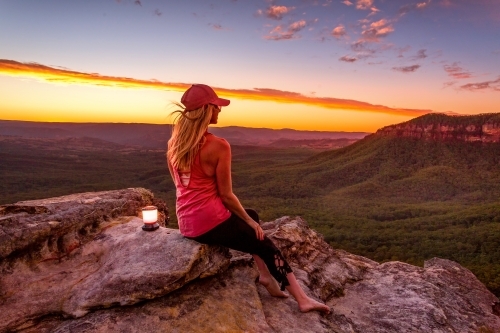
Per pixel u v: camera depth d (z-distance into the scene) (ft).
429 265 16.29
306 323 8.75
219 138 7.79
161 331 7.24
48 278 8.80
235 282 9.68
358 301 11.67
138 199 14.76
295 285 9.11
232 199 8.10
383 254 185.98
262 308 8.89
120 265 8.63
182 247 8.75
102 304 7.72
